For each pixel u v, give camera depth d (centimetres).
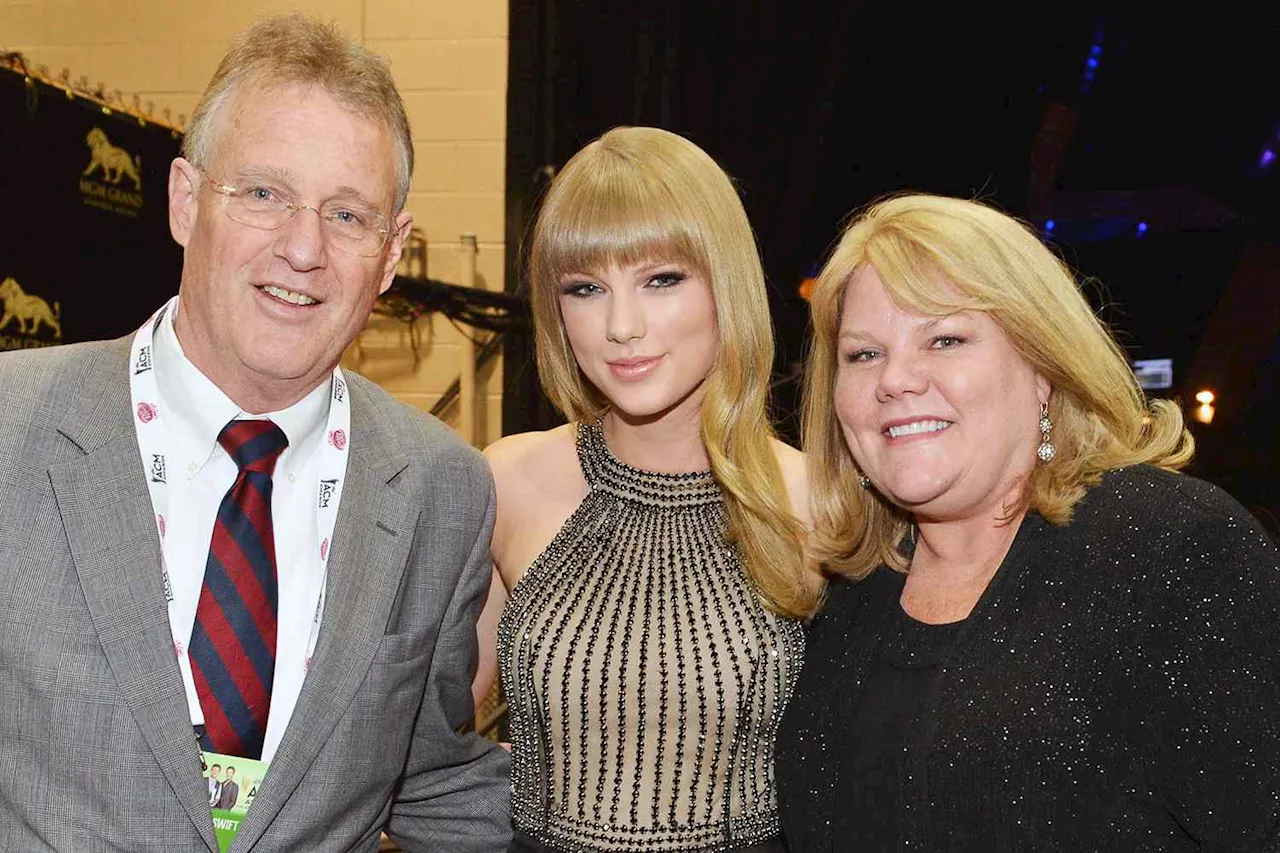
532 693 195
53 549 148
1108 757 144
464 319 474
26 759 145
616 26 516
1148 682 143
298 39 159
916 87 614
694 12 560
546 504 208
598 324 192
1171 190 605
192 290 154
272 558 159
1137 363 605
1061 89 609
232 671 154
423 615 176
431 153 502
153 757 147
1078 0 594
